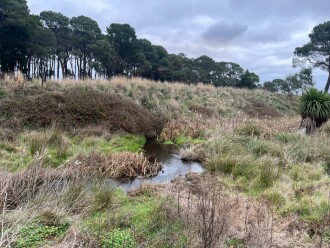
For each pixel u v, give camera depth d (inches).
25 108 426.0
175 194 216.8
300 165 301.4
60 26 1540.4
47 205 162.2
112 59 1528.1
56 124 408.8
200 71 2049.7
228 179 270.1
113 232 148.7
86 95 522.9
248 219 179.3
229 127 472.1
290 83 1478.8
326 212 188.1
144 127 525.7
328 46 1599.4
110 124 470.6
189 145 439.8
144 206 197.2
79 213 170.6
